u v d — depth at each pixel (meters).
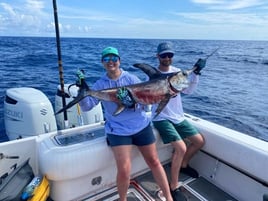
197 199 2.22
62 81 2.36
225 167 2.33
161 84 1.78
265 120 6.38
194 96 8.55
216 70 15.28
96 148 2.04
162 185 2.07
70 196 2.08
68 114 3.18
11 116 3.00
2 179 1.93
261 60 21.67
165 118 2.41
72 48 27.20
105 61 2.00
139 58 17.58
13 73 10.66
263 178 1.98
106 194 2.22
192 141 2.43
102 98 1.88
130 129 1.98
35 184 1.83
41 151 2.00
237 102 7.98
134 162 2.44
